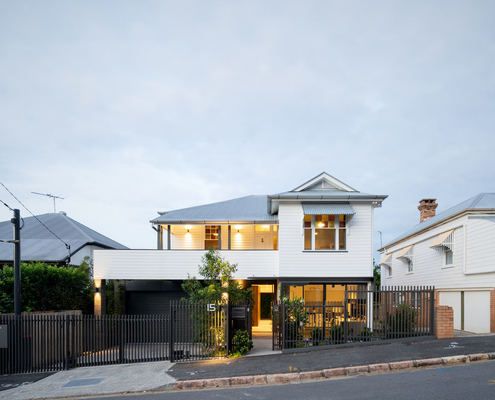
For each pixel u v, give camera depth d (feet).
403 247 88.99
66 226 81.15
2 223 86.28
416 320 45.39
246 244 75.97
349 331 45.42
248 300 51.78
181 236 76.69
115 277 63.21
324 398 27.48
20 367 43.09
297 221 62.18
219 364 41.34
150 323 48.32
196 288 52.21
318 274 61.11
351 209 60.64
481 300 55.16
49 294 52.75
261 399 28.32
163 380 35.96
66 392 34.09
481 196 63.52
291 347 45.88
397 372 33.83
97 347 47.14
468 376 30.50
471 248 57.31
